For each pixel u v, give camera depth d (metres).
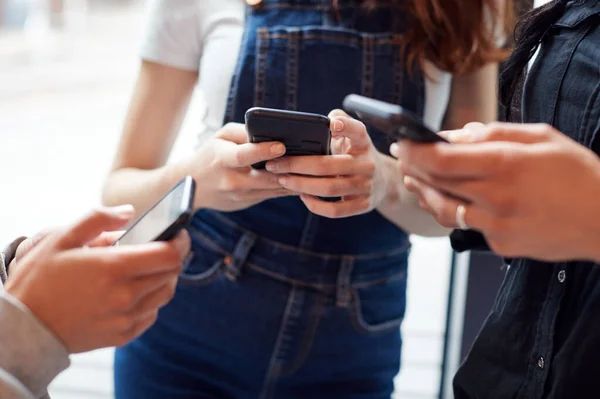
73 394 2.55
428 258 3.68
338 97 1.26
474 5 1.25
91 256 0.65
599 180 0.56
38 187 4.36
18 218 3.89
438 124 1.38
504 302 0.86
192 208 0.66
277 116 0.96
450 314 1.92
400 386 2.58
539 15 0.86
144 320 0.71
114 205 1.29
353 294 1.29
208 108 1.33
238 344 1.29
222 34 1.31
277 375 1.30
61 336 0.65
